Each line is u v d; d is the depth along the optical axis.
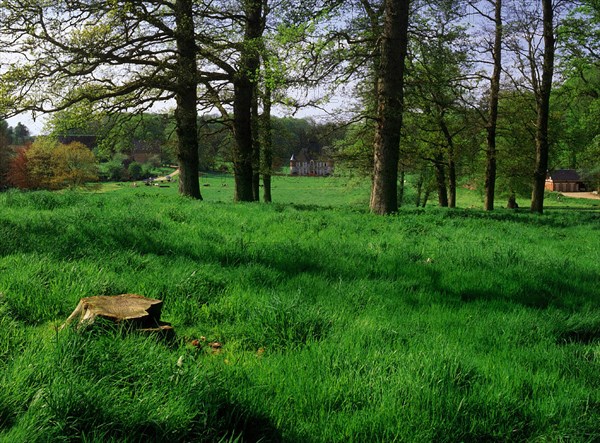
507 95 30.45
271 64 17.44
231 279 5.91
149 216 10.26
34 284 4.87
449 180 39.88
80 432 2.49
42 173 72.25
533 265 8.09
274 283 5.96
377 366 3.56
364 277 6.64
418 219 15.05
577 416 3.13
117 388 2.86
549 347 4.43
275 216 12.45
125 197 15.36
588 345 4.64
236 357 3.80
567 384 3.63
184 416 2.65
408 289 6.28
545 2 24.03
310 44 16.98
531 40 24.81
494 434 2.93
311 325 4.43
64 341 3.22
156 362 3.17
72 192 14.28
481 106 28.94
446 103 24.19
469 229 13.36
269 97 23.33
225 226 10.39
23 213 10.11
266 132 26.95
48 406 2.55
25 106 18.72
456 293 6.21
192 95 21.53
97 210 10.78
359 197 57.28
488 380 3.55
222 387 2.98
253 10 22.33
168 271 5.94
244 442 2.73
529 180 49.47
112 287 5.04
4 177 78.62
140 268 6.20
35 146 72.56
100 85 20.06
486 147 33.62
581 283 7.15
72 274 5.33
